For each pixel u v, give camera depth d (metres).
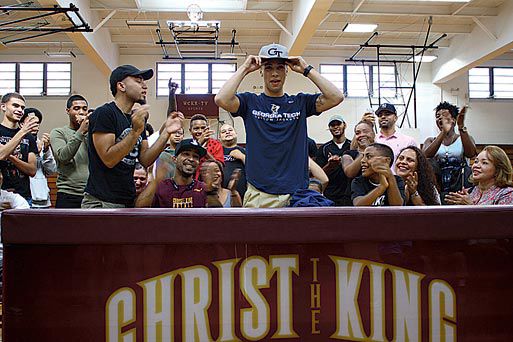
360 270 1.41
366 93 13.14
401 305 1.42
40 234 1.34
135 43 12.58
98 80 12.81
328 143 4.20
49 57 12.82
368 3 10.38
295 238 1.38
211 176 2.79
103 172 2.17
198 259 1.38
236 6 10.09
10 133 3.62
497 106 13.29
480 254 1.43
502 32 10.45
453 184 3.70
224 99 2.35
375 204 2.46
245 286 1.39
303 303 1.40
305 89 12.88
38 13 10.43
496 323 1.43
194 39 12.25
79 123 3.20
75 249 1.36
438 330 1.42
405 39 12.77
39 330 1.35
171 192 2.56
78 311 1.36
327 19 11.48
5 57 12.82
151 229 1.36
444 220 1.41
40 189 4.09
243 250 1.39
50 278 1.35
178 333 1.37
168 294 1.37
